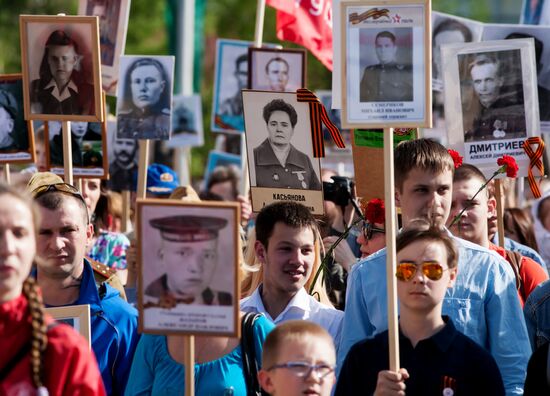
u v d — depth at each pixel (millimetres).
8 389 8219
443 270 10586
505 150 15734
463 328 11773
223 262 9641
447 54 15891
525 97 15703
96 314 12773
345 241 16391
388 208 10531
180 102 29969
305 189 14117
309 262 12695
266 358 10180
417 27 10727
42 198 12523
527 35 17750
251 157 14234
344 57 10758
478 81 15773
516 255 14305
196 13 53688
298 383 9930
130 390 11664
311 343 10016
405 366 10648
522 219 20453
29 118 14242
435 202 12539
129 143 21047
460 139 15828
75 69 14250
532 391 10625
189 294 9648
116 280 13586
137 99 17250
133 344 12875
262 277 14016
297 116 14141
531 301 12875
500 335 11742
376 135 14445
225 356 11398
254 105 14211
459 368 10547
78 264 12711
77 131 17406
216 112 25438
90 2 18969
